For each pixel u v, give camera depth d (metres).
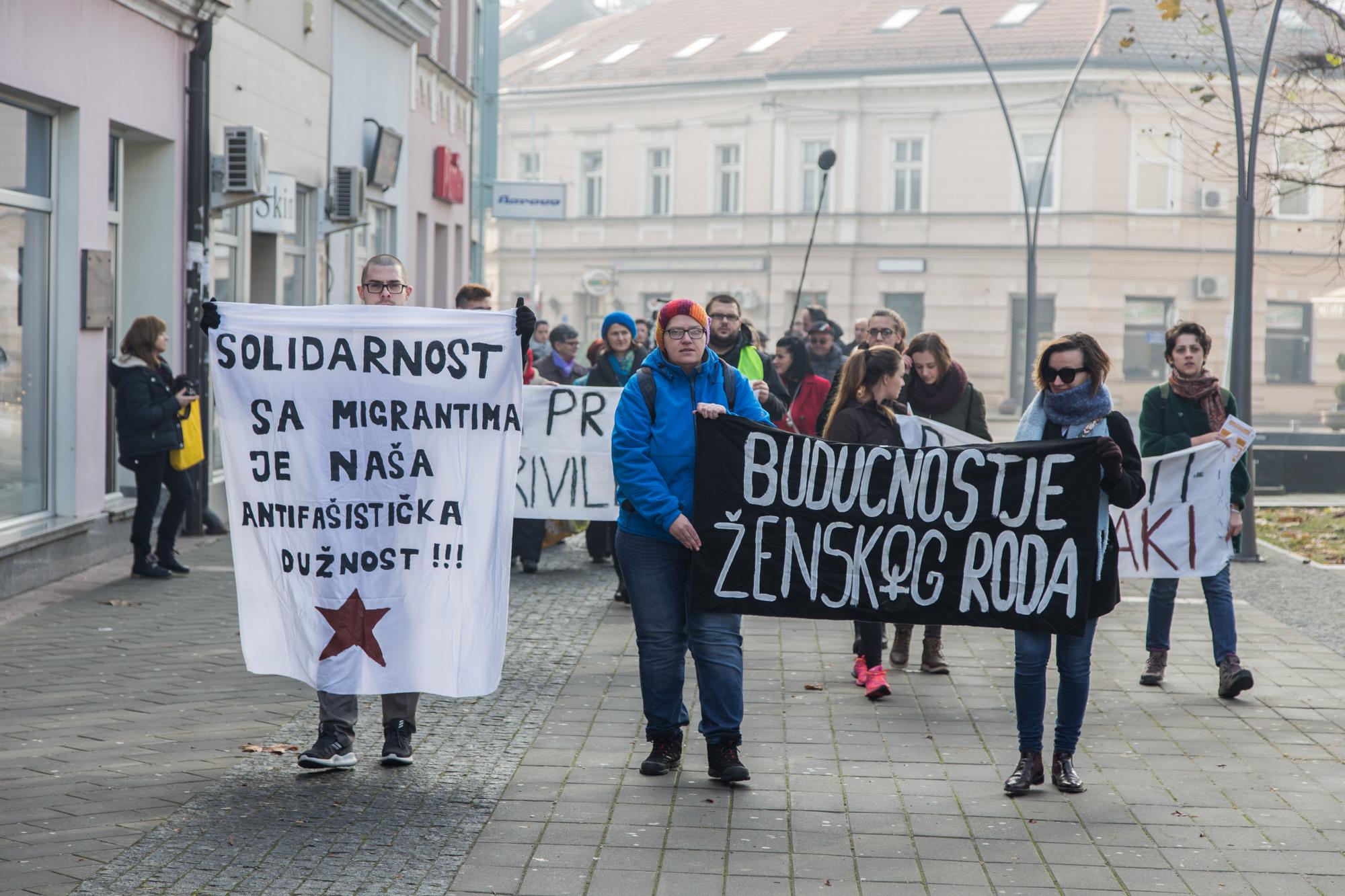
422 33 22.62
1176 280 46.50
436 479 6.34
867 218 49.34
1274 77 18.41
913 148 48.94
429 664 6.32
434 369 6.33
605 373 11.93
